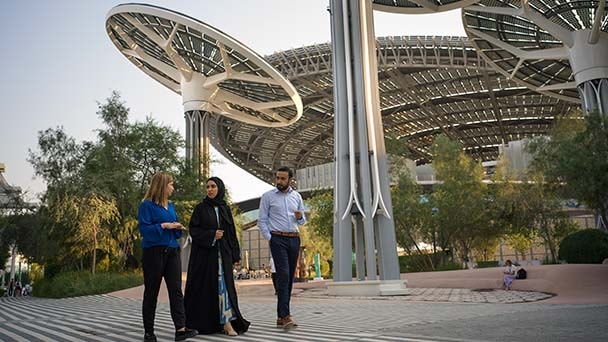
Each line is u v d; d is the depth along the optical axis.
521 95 63.53
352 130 18.55
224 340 4.57
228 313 5.00
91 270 25.30
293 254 5.66
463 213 30.30
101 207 22.83
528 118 74.50
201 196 27.56
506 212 31.25
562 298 13.30
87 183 23.56
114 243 25.59
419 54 54.41
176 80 41.72
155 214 4.91
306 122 73.38
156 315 8.80
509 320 5.95
